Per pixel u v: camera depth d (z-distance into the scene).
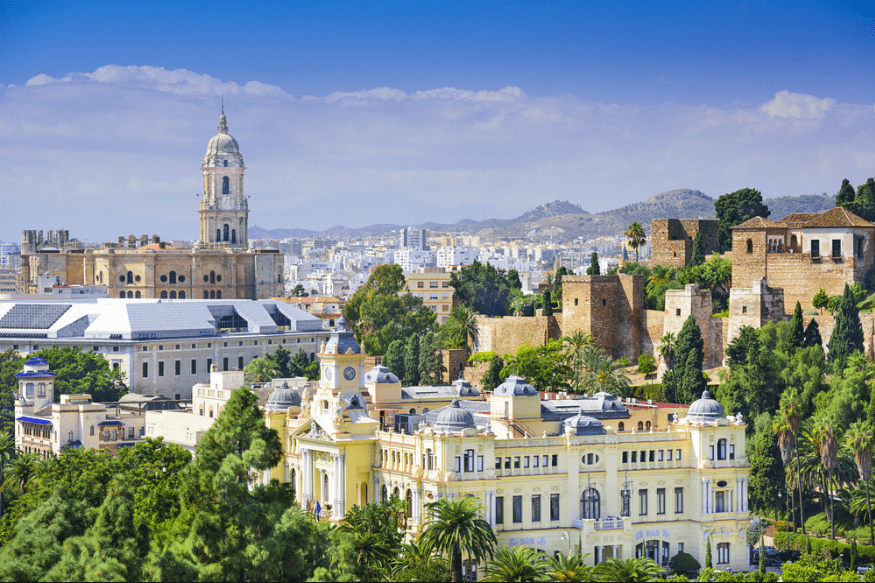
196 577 154.00
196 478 164.75
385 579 187.38
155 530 185.25
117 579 148.00
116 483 162.75
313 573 162.00
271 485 175.25
